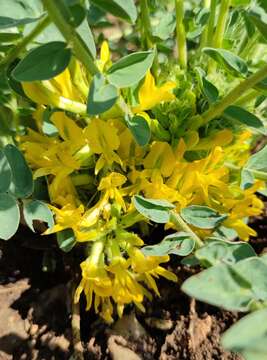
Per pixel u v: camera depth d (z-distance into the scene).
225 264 0.07
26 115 0.12
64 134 0.10
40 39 0.10
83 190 0.12
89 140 0.10
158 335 0.13
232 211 0.11
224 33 0.13
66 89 0.10
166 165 0.11
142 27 0.13
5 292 0.14
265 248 0.14
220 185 0.11
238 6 0.13
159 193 0.11
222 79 0.11
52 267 0.14
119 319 0.13
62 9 0.08
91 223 0.11
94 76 0.09
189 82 0.11
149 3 0.14
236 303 0.07
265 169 0.11
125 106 0.10
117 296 0.11
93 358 0.13
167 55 0.14
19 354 0.13
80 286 0.11
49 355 0.13
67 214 0.10
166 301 0.13
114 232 0.11
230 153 0.12
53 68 0.09
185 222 0.11
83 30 0.09
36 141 0.11
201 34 0.13
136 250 0.11
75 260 0.14
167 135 0.11
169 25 0.13
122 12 0.09
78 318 0.13
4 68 0.10
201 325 0.13
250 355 0.06
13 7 0.10
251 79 0.10
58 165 0.11
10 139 0.11
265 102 0.13
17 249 0.14
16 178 0.10
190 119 0.11
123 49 0.15
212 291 0.07
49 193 0.11
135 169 0.11
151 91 0.10
